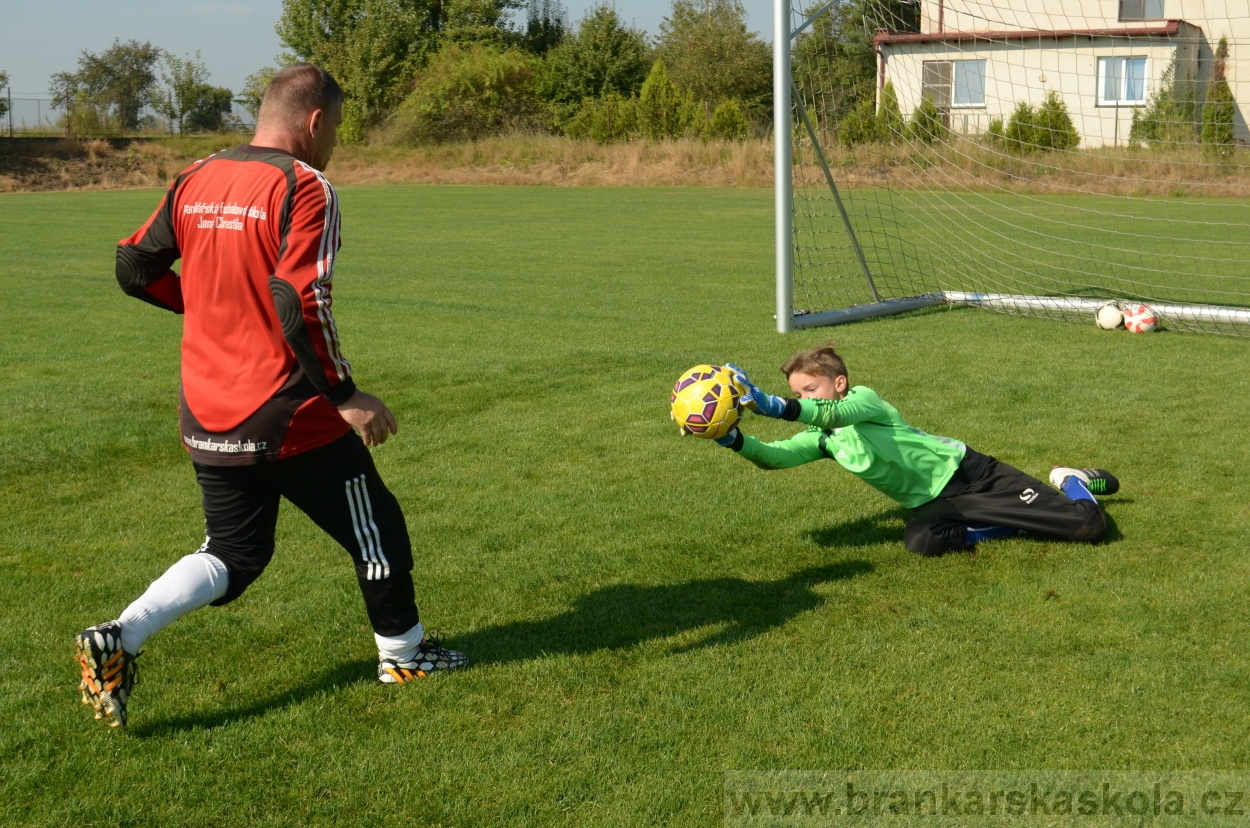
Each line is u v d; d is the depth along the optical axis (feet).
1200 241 50.44
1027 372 23.27
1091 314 31.04
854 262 45.16
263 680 10.05
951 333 28.40
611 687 9.80
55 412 20.68
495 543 13.79
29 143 111.86
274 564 13.10
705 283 38.29
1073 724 8.95
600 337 27.91
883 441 13.01
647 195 86.38
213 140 122.42
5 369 24.58
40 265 44.55
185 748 8.83
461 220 65.26
